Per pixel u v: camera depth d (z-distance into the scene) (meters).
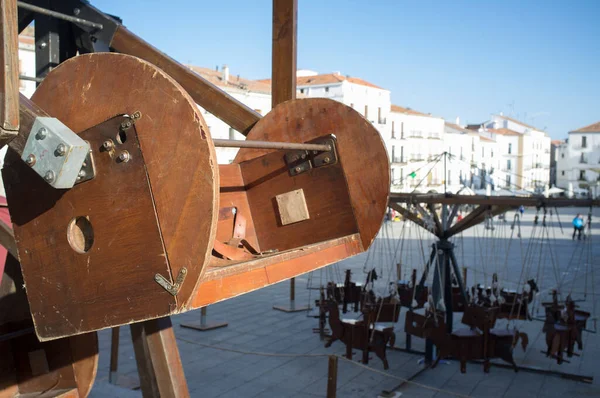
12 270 2.26
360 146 2.46
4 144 1.37
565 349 10.38
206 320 12.03
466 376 8.90
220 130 24.77
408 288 12.52
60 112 1.49
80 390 2.15
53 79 1.50
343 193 2.51
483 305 11.16
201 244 1.30
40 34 2.56
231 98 2.65
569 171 71.62
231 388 8.02
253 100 32.88
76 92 1.46
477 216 9.46
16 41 1.32
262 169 2.72
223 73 33.50
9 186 1.57
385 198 2.40
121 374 8.10
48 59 2.54
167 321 2.33
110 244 1.44
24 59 20.11
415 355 10.02
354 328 9.33
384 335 9.16
